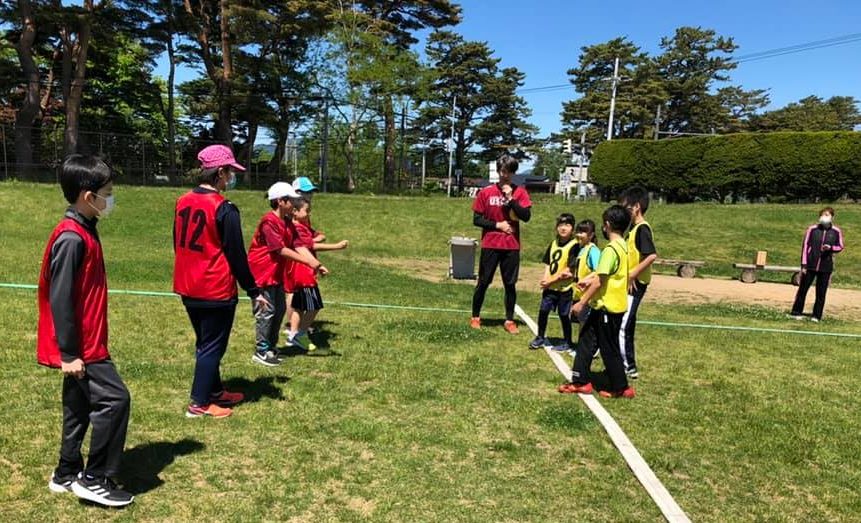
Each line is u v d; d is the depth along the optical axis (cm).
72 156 279
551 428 419
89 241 279
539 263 1586
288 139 4044
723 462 380
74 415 300
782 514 321
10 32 3117
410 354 593
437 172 6450
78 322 279
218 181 394
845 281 1455
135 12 2905
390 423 413
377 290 1036
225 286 392
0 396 425
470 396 475
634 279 542
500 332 716
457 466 357
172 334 621
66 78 2806
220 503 304
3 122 3488
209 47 3412
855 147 2250
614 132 5316
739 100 5844
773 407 484
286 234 527
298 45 3503
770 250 1711
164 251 1280
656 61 5397
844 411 484
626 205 548
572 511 313
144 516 290
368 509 305
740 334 780
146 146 3338
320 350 594
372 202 2119
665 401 492
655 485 339
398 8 4050
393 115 3869
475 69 5547
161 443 366
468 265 1292
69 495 304
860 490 350
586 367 492
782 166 2391
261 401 445
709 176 2569
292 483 328
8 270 937
